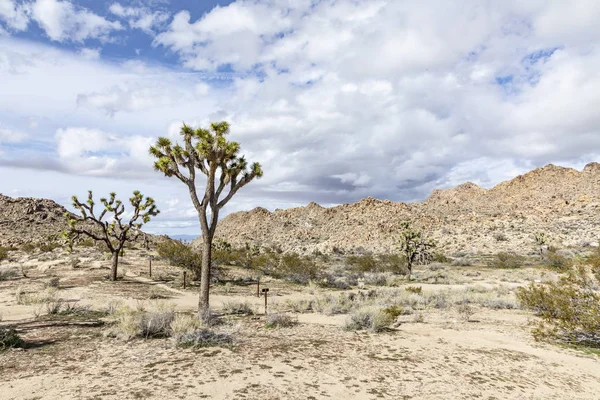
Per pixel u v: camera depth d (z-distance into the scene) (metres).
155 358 8.30
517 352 10.02
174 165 13.78
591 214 94.81
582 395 7.13
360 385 7.01
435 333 12.13
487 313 16.56
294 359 8.49
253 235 139.62
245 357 8.49
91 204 24.09
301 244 115.94
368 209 142.25
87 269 29.55
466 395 6.76
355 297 21.22
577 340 11.37
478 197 168.12
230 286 24.78
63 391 6.28
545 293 13.51
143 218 25.05
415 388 6.98
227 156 13.59
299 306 17.12
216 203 13.78
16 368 7.48
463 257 65.56
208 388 6.50
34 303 15.23
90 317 13.12
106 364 7.81
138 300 16.88
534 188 152.38
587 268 12.61
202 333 9.94
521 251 69.38
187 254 31.31
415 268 49.66
